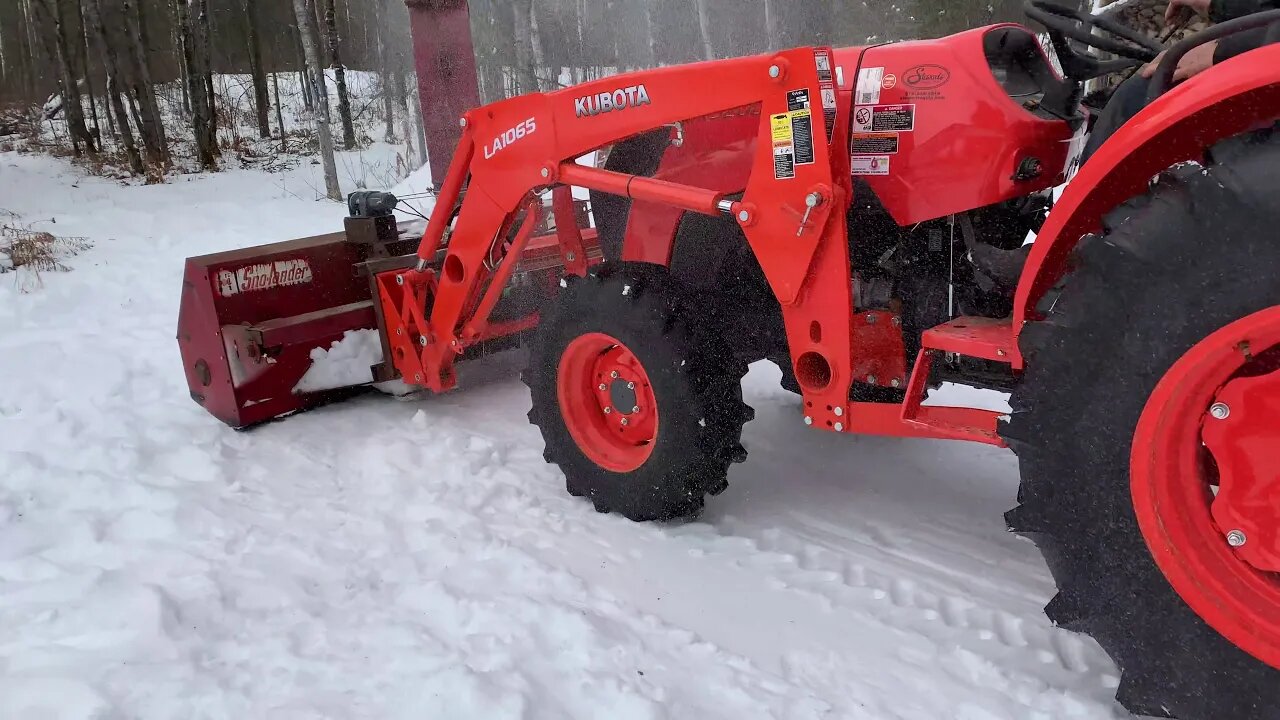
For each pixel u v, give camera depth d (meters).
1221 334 1.67
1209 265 1.67
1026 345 1.93
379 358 4.19
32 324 6.29
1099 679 2.12
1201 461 1.80
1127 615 1.83
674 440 2.80
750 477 3.42
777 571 2.70
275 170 16.02
